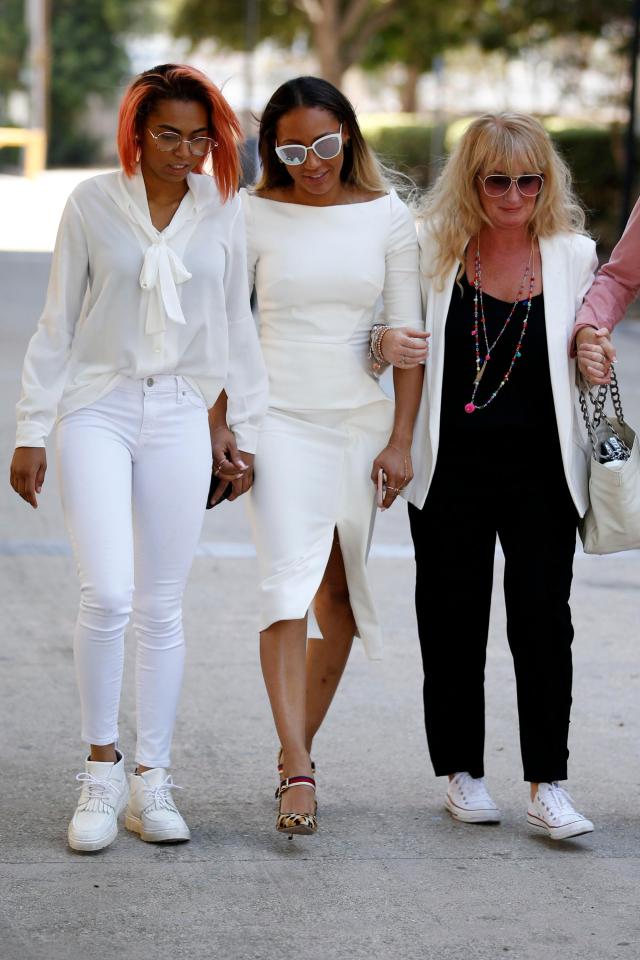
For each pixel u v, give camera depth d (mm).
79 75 165625
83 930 9797
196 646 17047
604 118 85188
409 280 11938
